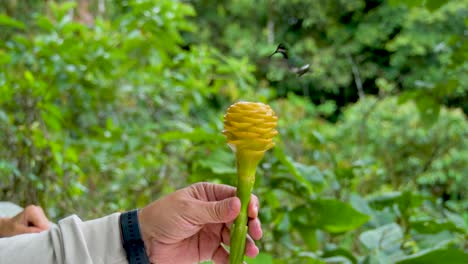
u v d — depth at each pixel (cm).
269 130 41
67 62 134
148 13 147
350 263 85
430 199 109
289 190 95
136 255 45
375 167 139
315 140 127
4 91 116
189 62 155
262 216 90
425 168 155
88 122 155
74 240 44
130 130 139
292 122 179
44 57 133
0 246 44
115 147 132
